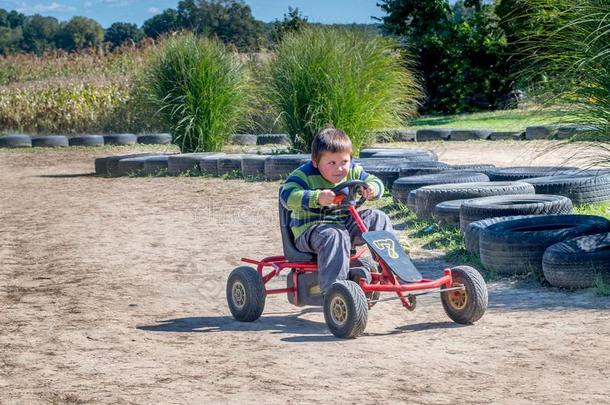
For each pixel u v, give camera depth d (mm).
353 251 6219
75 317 6625
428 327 5922
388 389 4496
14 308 7051
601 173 10367
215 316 6586
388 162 14172
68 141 25734
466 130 22438
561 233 7445
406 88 19172
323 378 4742
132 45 34500
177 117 19766
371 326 6023
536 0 8117
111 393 4602
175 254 9477
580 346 5270
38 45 129000
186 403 4383
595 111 7637
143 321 6434
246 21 44812
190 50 19766
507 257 7457
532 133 21469
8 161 22703
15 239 10922
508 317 6137
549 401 4223
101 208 13539
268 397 4426
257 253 9328
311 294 6148
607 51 6969
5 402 4516
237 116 20297
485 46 32156
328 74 17375
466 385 4535
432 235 9641
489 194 10164
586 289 6852
